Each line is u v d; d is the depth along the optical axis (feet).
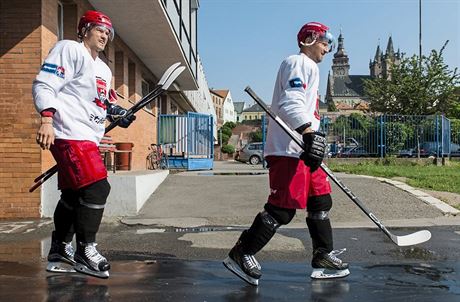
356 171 47.55
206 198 29.60
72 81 12.09
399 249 17.81
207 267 14.46
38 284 12.21
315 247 13.28
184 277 13.16
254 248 12.37
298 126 11.71
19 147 25.55
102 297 11.15
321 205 13.04
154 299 11.07
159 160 55.31
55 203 25.53
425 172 45.62
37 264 14.80
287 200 12.18
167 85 13.55
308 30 12.89
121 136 42.19
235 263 12.47
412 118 69.56
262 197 29.89
